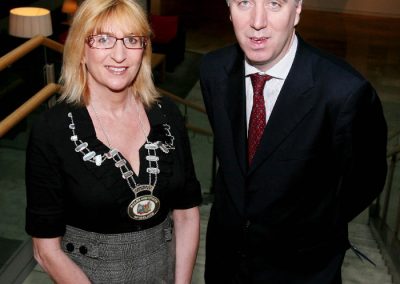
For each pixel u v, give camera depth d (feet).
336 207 8.22
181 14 49.16
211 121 8.38
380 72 40.34
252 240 8.26
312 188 7.79
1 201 11.93
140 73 7.06
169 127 7.22
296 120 7.39
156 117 7.14
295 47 7.49
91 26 6.31
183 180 7.27
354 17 51.26
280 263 8.39
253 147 7.83
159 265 7.23
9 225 11.49
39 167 6.53
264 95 7.68
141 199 6.82
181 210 7.66
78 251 6.92
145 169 6.87
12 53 11.66
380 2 51.26
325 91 7.21
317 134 7.36
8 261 10.78
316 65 7.36
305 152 7.46
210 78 8.20
